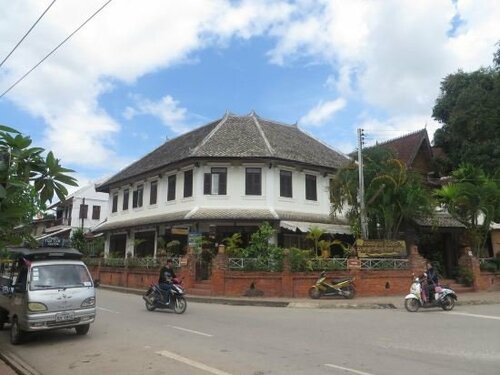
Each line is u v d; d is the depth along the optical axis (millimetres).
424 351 9289
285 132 31859
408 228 27672
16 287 11242
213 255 24891
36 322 10445
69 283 11328
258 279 21453
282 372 7609
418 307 17016
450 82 34031
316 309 17875
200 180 26969
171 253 27344
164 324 13398
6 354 9719
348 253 22859
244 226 26078
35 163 6973
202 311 17000
